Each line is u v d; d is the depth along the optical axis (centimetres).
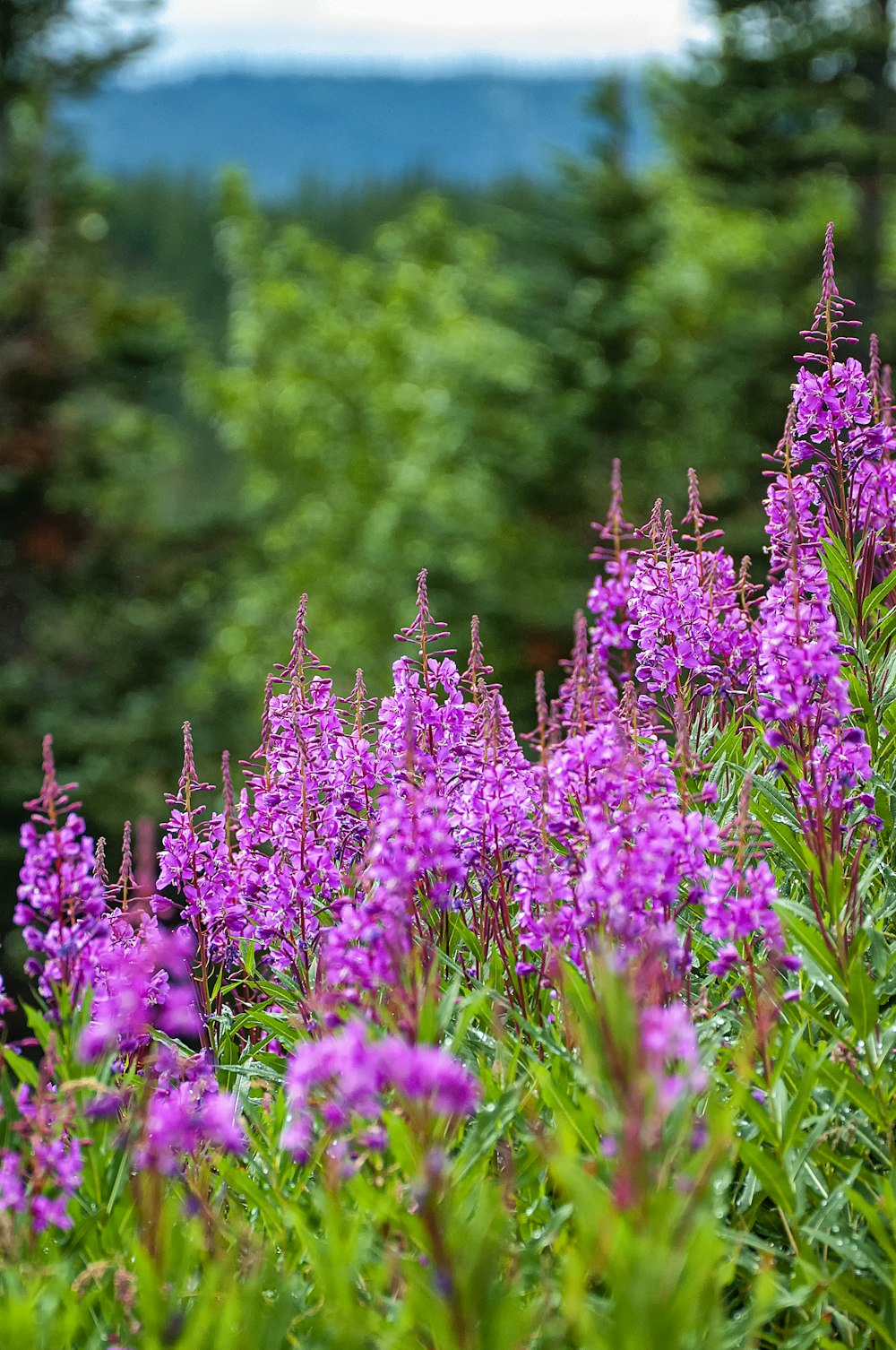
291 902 463
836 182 3325
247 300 4938
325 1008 364
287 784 484
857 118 2855
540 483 2819
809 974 381
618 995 278
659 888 369
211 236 12950
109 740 2334
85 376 2670
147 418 3042
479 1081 351
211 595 2792
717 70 2933
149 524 2712
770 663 417
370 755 486
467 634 2608
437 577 2733
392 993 362
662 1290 252
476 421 3062
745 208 3114
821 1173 368
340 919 446
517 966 418
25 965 411
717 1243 261
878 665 491
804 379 486
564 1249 332
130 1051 425
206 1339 295
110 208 3103
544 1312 298
